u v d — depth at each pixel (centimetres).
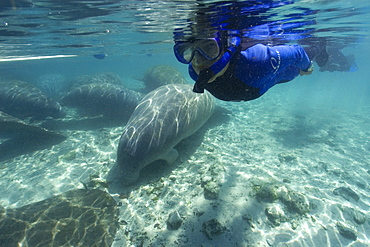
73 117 1091
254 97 233
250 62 195
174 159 624
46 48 1247
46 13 623
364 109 1456
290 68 270
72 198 491
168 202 490
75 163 674
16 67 2623
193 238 402
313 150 756
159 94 724
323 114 1273
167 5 548
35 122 1040
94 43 1268
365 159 708
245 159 669
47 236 382
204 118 747
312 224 431
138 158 557
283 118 1129
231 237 402
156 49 1920
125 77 2970
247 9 543
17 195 547
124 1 542
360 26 996
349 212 461
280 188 495
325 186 555
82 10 617
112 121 1008
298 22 749
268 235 407
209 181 527
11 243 361
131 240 401
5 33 798
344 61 1048
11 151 775
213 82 207
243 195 496
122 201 502
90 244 383
